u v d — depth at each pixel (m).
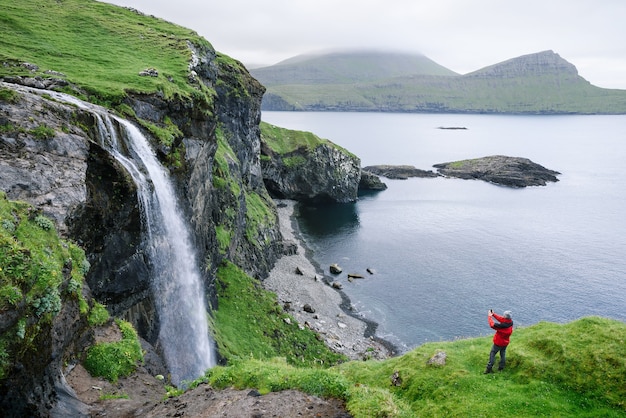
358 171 135.00
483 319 62.66
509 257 85.44
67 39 51.75
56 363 18.58
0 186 20.75
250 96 92.31
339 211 122.25
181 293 38.19
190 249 41.00
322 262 84.06
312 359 48.22
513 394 19.02
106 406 19.38
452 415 18.55
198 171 45.75
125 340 25.28
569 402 18.33
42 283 16.62
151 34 61.41
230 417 15.94
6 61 37.88
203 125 47.56
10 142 23.38
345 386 17.94
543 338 21.92
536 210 122.00
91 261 26.25
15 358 14.73
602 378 18.88
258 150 102.94
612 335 20.67
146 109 38.62
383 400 17.55
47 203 21.98
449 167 186.38
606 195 140.88
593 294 68.88
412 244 93.75
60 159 24.80
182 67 51.41
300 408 16.62
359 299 68.81
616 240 95.44
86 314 21.47
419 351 24.25
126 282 29.41
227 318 48.09
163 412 17.92
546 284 72.88
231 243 62.88
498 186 156.12
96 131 29.67
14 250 16.22
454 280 75.25
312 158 126.56
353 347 54.62
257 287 58.47
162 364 28.61
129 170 29.16
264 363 21.09
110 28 60.16
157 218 33.44
